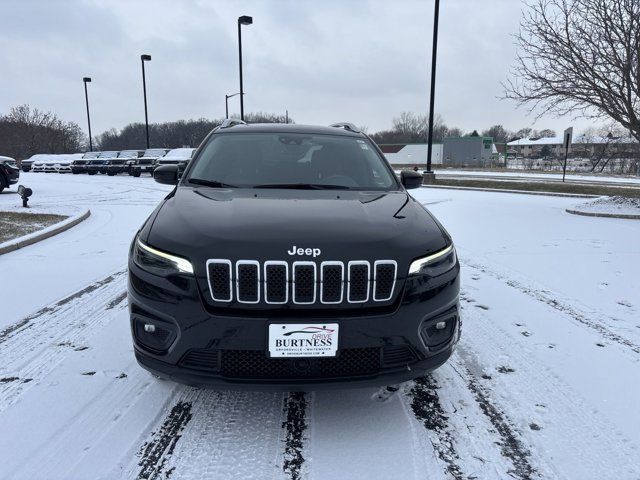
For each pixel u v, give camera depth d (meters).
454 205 12.34
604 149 39.31
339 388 2.34
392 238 2.48
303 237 2.40
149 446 2.40
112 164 28.95
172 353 2.37
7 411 2.68
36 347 3.54
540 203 12.88
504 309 4.45
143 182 22.48
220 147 3.85
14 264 6.03
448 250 2.67
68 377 3.08
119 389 2.94
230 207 2.82
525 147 103.31
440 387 3.02
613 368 3.29
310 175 3.55
